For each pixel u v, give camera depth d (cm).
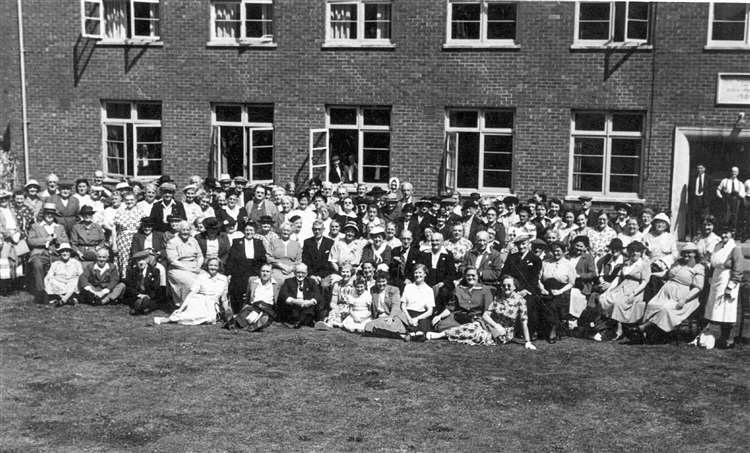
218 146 2244
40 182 2322
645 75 2020
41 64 2295
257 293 1414
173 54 2234
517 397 1087
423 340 1349
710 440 955
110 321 1436
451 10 2109
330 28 2167
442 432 966
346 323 1403
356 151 2194
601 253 1544
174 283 1480
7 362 1193
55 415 998
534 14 2055
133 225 1612
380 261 1519
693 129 2009
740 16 1983
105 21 2272
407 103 2136
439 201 1756
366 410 1031
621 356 1275
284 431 960
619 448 929
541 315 1362
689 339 1370
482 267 1455
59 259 1574
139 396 1065
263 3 2206
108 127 2298
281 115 2202
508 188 2123
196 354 1247
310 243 1525
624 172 2069
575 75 2050
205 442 925
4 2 2362
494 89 2092
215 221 1526
